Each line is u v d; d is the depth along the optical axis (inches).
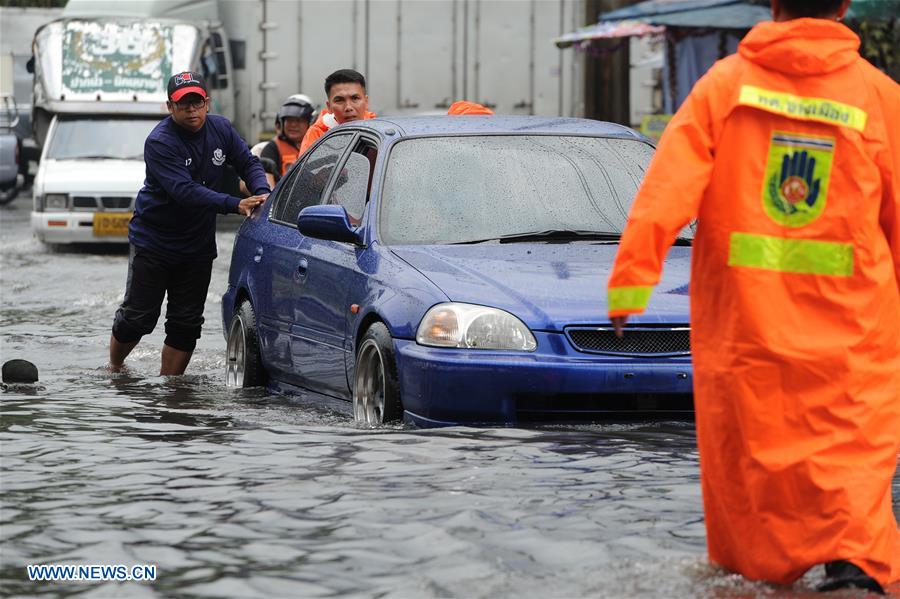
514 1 1859.0
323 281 599.2
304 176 683.4
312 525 365.7
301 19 1846.7
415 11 1855.3
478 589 310.3
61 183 1595.7
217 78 1809.8
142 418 544.4
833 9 312.5
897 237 312.5
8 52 2332.7
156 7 1797.5
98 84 1717.5
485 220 577.3
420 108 1868.8
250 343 681.0
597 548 339.6
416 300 522.9
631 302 301.1
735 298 305.0
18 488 411.2
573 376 494.9
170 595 310.5
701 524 360.5
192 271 744.3
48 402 592.1
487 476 417.4
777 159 305.6
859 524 298.0
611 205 589.3
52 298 1106.7
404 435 486.0
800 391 302.5
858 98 308.2
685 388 501.0
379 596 307.1
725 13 1389.0
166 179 714.8
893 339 309.6
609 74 1866.4
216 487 409.7
